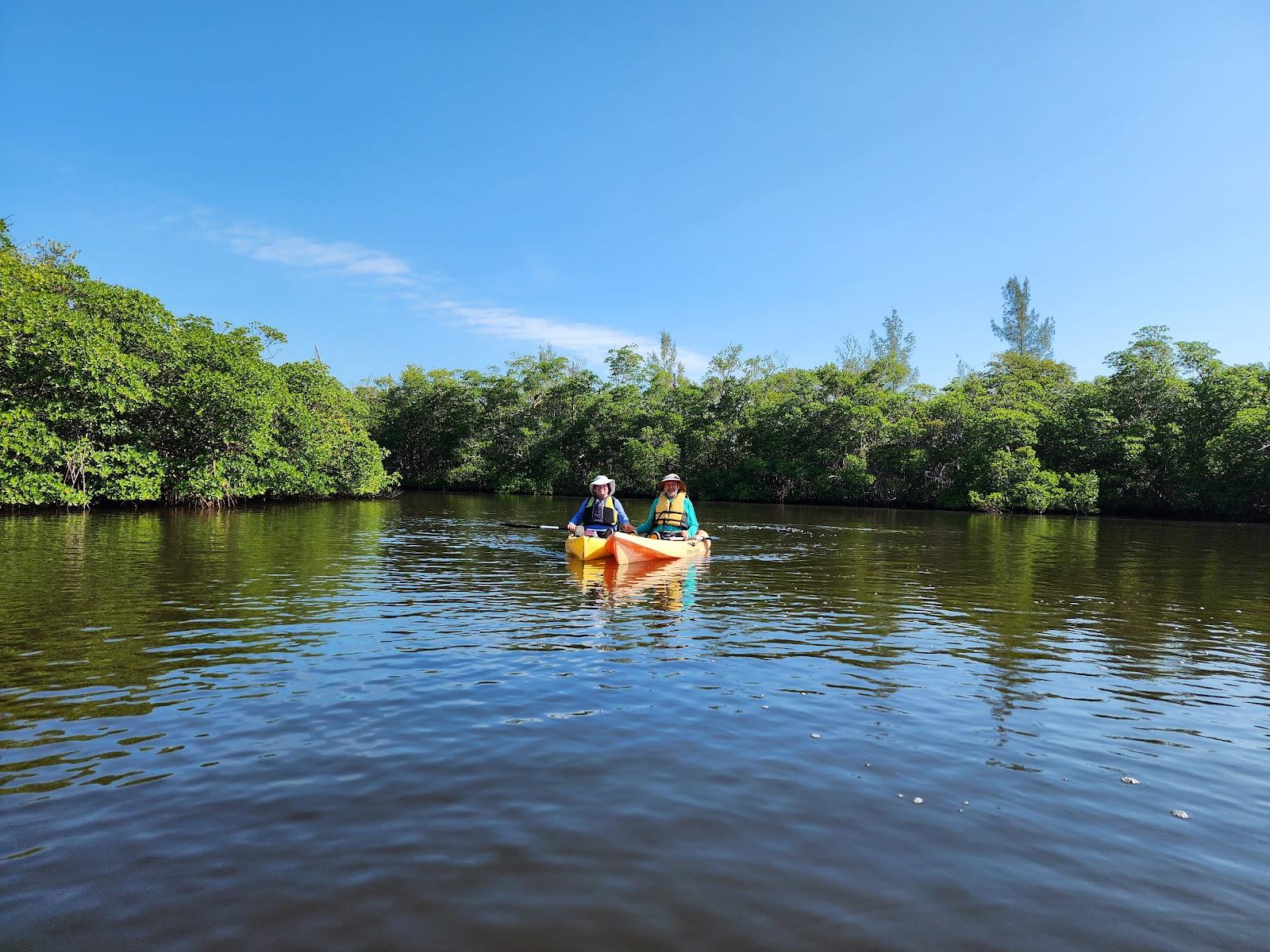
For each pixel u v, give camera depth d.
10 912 2.41
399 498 40.84
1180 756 4.05
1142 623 7.84
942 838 3.06
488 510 29.14
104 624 6.70
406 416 61.53
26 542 13.63
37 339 21.00
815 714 4.59
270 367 32.88
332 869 2.73
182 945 2.27
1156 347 41.97
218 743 3.94
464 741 4.03
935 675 5.55
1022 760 3.94
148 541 14.16
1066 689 5.29
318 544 14.27
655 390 58.06
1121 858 2.94
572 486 57.12
